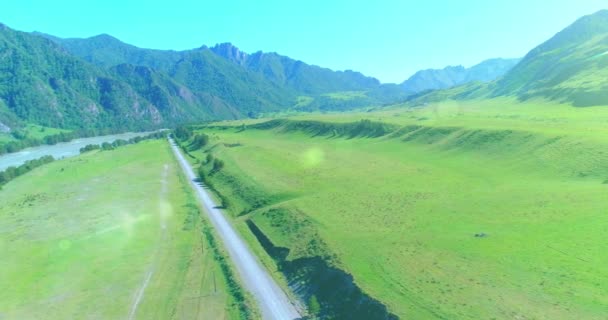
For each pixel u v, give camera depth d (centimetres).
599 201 6175
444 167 10900
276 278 5975
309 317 4859
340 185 10156
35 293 5734
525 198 7031
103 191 12212
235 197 10881
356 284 4878
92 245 7588
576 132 10056
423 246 5631
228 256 6819
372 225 6900
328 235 6638
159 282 5981
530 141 10475
